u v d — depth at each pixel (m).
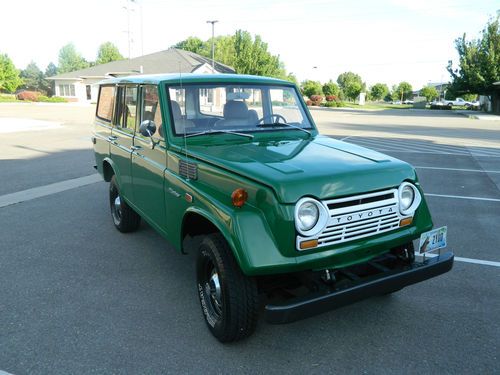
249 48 58.38
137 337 3.48
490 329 3.62
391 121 29.58
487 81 41.78
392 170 3.27
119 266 4.85
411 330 3.60
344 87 110.69
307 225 2.89
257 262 2.81
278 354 3.28
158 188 4.13
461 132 21.42
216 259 3.14
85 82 52.41
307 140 4.18
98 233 5.93
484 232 6.04
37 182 8.96
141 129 4.03
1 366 3.12
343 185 3.01
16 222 6.39
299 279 3.21
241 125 4.26
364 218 3.10
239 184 3.09
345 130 21.84
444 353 3.29
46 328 3.61
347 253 3.05
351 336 3.51
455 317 3.80
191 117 4.05
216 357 3.23
